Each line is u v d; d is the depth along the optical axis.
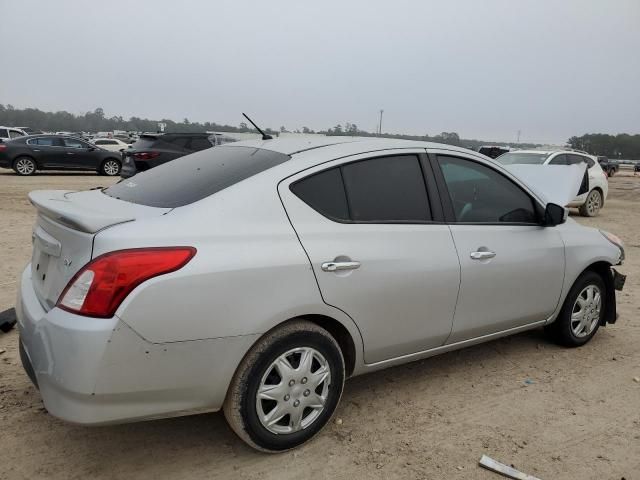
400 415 3.42
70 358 2.35
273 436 2.87
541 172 6.78
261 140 3.72
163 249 2.49
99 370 2.34
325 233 2.97
